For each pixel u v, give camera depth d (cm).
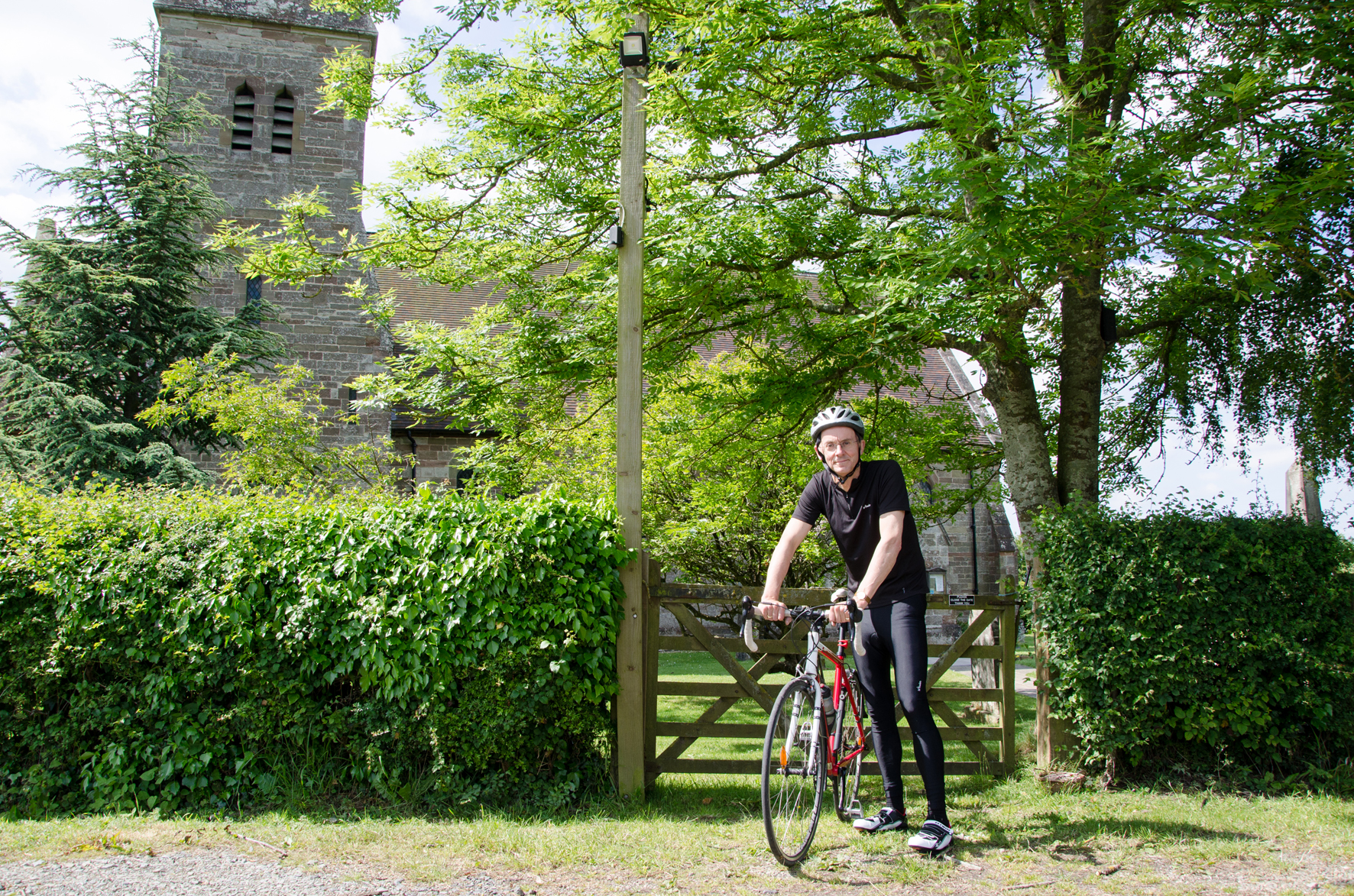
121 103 1587
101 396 1501
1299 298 729
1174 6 686
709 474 1124
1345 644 538
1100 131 602
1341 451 766
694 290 721
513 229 856
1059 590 568
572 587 505
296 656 503
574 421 941
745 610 401
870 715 432
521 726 493
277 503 536
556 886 351
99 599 506
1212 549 551
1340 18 583
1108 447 926
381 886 348
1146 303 849
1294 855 386
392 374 910
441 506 517
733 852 396
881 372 790
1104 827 430
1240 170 514
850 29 690
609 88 747
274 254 852
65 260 1461
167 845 408
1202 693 540
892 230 711
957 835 418
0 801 496
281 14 1998
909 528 417
